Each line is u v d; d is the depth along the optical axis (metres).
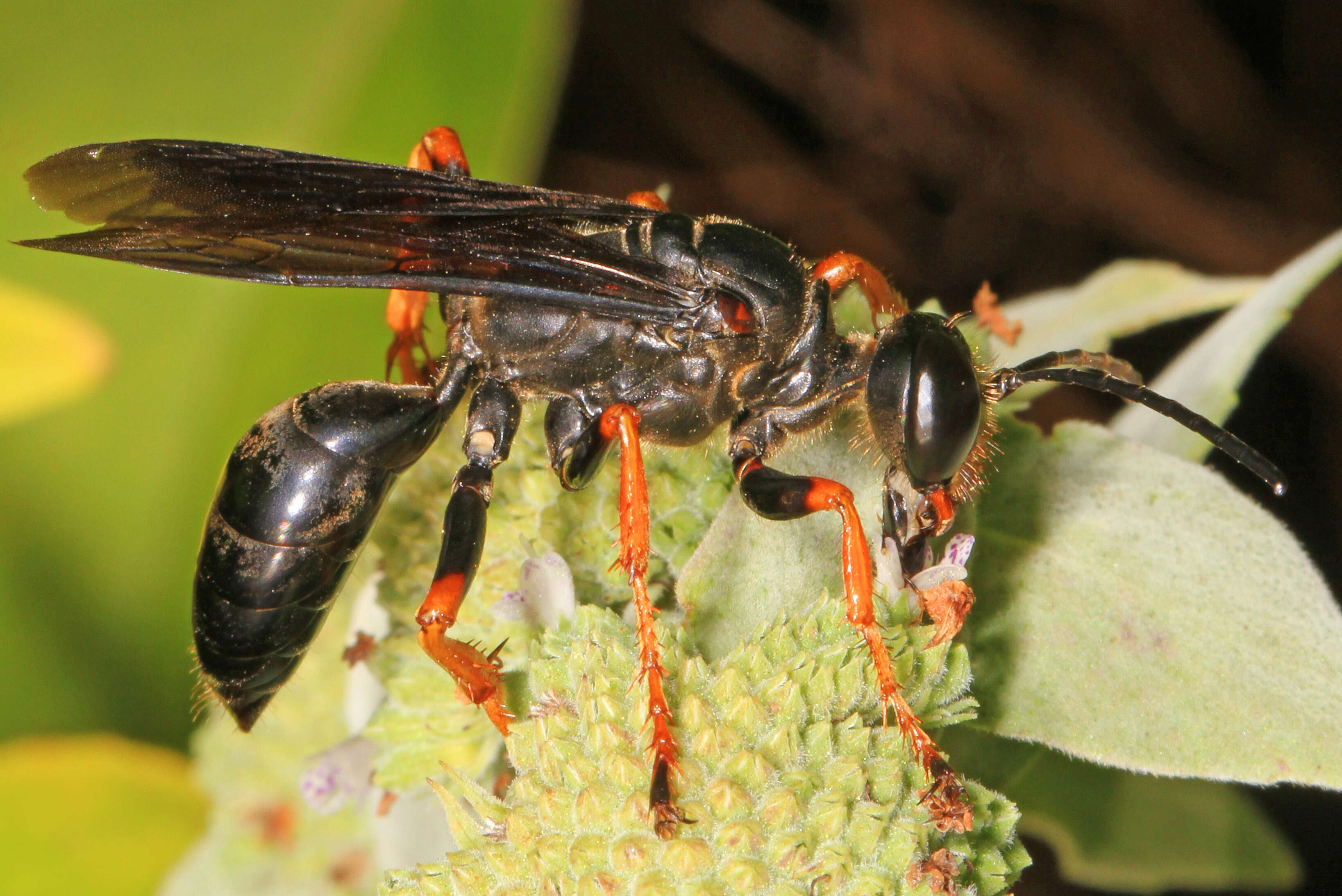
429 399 0.12
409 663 0.12
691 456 0.12
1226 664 0.12
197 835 0.13
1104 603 0.12
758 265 0.12
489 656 0.11
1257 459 0.11
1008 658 0.12
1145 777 0.13
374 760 0.12
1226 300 0.13
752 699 0.11
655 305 0.12
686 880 0.11
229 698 0.12
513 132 0.13
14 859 0.13
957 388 0.11
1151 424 0.13
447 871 0.11
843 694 0.11
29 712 0.13
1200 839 0.13
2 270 0.13
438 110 0.13
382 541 0.12
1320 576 0.12
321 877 0.13
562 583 0.11
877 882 0.11
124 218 0.12
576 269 0.12
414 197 0.12
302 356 0.13
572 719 0.11
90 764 0.13
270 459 0.12
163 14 0.13
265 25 0.13
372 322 0.13
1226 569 0.12
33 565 0.13
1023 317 0.13
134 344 0.13
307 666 0.13
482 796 0.11
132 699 0.13
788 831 0.11
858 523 0.11
